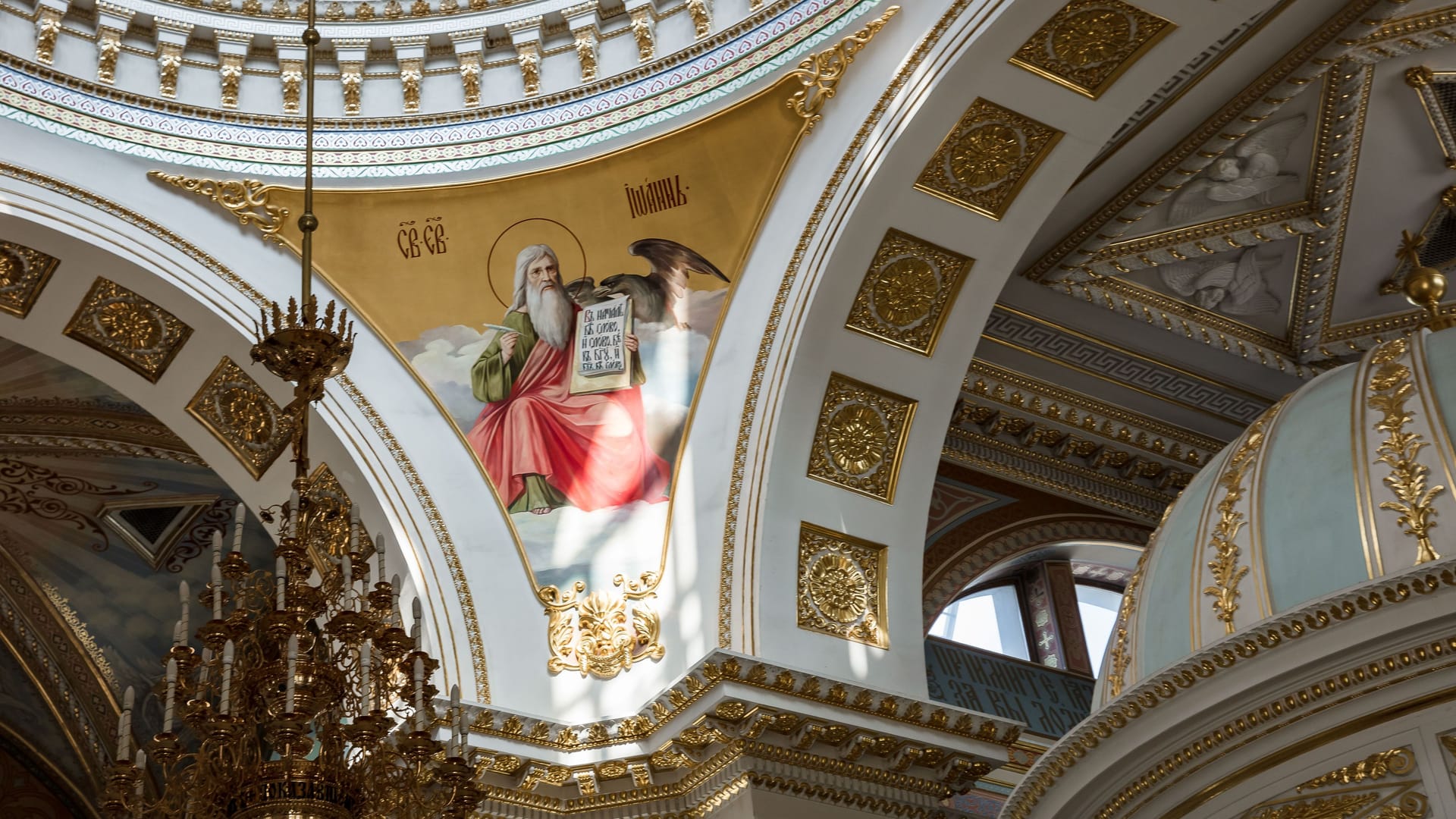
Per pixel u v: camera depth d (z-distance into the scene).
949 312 10.00
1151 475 12.32
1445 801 5.84
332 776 6.45
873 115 9.57
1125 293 11.22
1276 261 11.20
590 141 10.36
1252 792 6.34
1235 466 7.54
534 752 9.16
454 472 10.18
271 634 6.48
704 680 8.85
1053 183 9.70
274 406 10.25
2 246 9.75
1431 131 10.41
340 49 10.53
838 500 9.87
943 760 9.41
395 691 6.79
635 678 9.59
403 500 10.00
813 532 9.74
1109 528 12.04
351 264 10.35
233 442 10.62
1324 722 6.19
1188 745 6.52
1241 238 10.91
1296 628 6.16
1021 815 7.18
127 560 13.45
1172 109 9.82
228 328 9.95
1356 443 7.01
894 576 9.88
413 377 10.34
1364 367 7.45
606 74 10.52
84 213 9.77
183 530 13.26
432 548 9.92
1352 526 6.77
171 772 6.70
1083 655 11.66
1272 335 11.79
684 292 10.26
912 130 9.37
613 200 10.36
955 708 9.35
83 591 13.59
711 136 10.13
